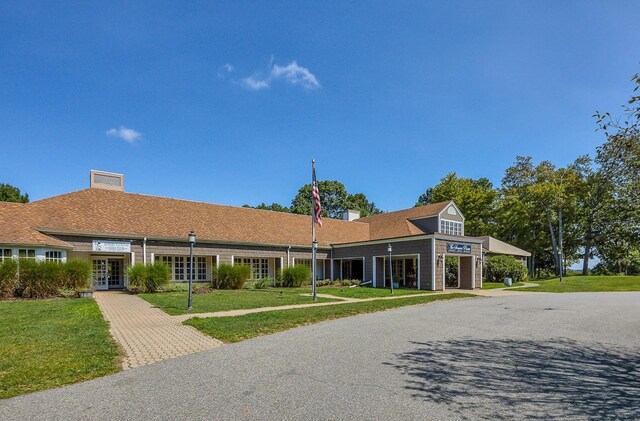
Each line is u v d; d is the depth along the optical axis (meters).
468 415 4.13
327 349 7.18
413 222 32.38
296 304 14.90
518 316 11.73
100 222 21.62
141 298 16.98
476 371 5.81
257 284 24.50
